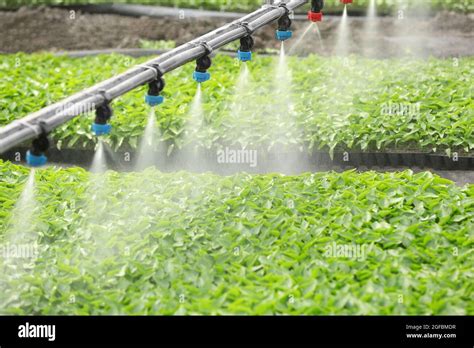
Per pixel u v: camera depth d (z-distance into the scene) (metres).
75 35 23.00
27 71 18.86
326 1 23.92
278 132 15.25
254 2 24.00
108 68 19.12
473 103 15.80
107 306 9.95
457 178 14.75
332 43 21.81
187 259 11.02
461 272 10.40
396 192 12.45
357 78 17.73
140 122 15.55
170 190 12.79
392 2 23.80
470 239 11.12
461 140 14.88
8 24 23.50
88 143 15.59
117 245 11.27
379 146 14.97
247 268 10.63
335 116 15.66
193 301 10.02
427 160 15.02
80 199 12.66
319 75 17.95
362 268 10.52
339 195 12.45
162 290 10.24
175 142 15.25
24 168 13.88
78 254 11.13
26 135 8.78
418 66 18.52
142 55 21.09
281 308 9.70
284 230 11.52
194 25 22.94
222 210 12.07
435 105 15.92
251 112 15.88
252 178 13.16
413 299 9.85
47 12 24.31
